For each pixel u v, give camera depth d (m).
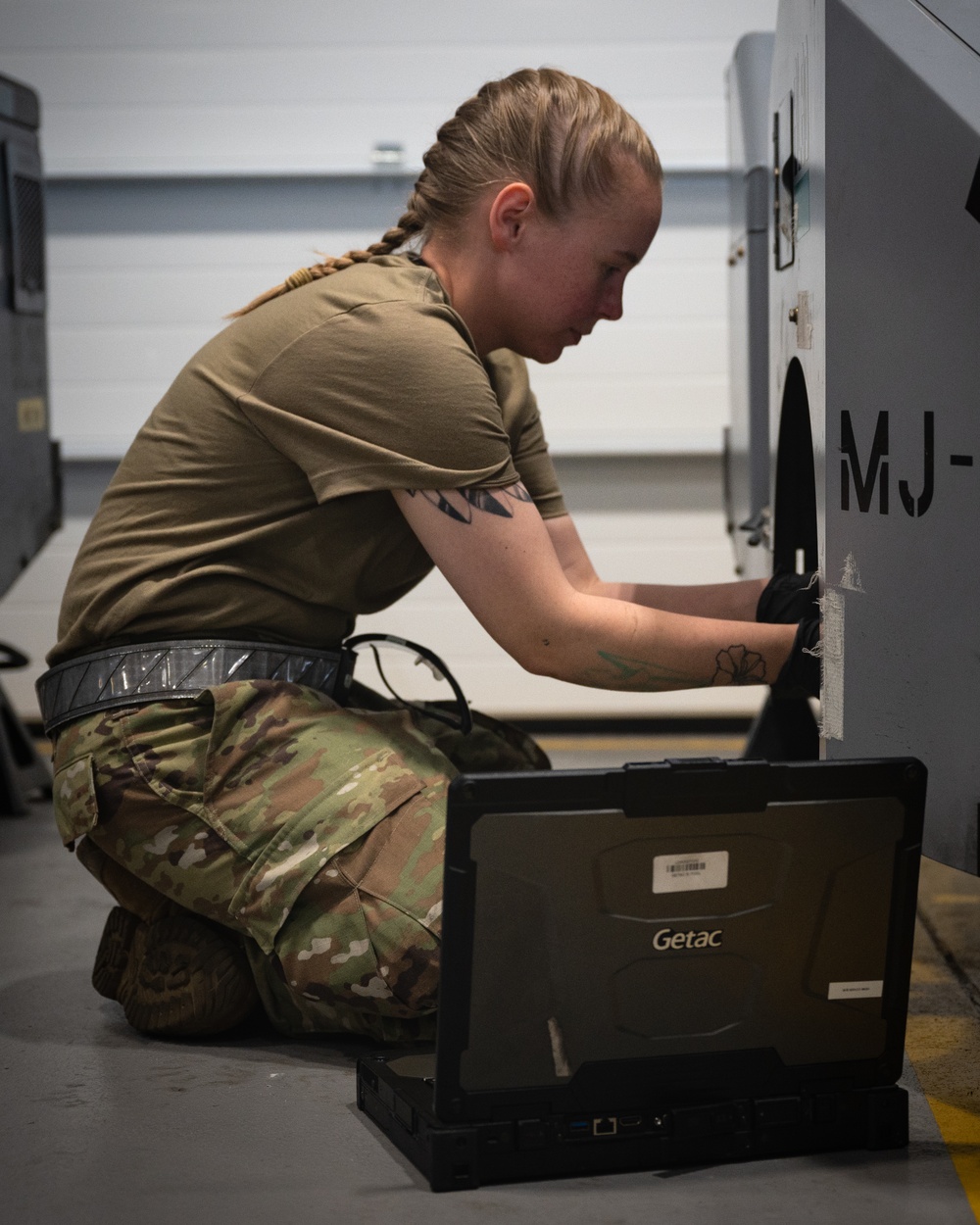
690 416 3.58
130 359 3.60
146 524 1.37
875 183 1.16
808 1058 1.09
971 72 1.09
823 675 1.28
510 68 3.49
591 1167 1.05
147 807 1.31
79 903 2.00
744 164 2.28
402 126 3.51
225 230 3.56
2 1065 1.33
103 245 3.57
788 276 1.58
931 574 1.12
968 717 1.09
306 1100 1.23
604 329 3.56
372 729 1.35
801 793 1.03
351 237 3.56
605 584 1.64
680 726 3.58
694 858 1.02
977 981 1.61
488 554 1.24
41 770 2.77
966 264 1.06
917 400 1.11
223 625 1.36
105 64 3.50
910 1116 1.18
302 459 1.30
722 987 1.05
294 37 3.49
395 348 1.25
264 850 1.28
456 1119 1.03
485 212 1.33
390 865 1.25
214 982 1.35
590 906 1.01
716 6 3.45
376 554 1.38
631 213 1.31
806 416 1.68
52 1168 1.08
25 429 2.70
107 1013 1.49
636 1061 1.05
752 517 2.30
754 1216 0.98
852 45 1.19
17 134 2.65
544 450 1.68
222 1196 1.02
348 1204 1.00
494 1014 1.02
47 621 3.63
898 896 1.07
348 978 1.25
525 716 3.60
